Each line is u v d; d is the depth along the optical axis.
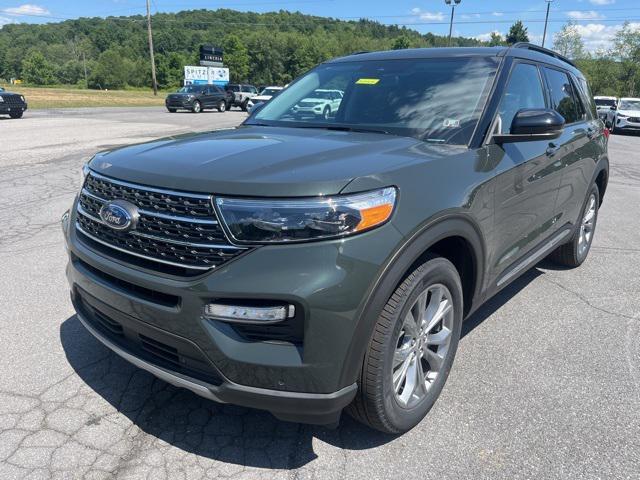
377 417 2.42
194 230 2.16
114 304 2.45
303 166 2.31
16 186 8.27
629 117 23.77
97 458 2.46
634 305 4.35
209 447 2.55
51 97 44.09
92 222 2.62
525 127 2.96
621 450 2.57
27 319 3.83
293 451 2.54
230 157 2.46
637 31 50.78
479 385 3.11
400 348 2.53
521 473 2.41
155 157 2.56
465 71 3.47
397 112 3.34
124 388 3.01
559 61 4.53
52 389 2.98
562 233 4.40
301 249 2.07
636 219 7.43
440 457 2.50
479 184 2.76
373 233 2.16
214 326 2.15
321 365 2.11
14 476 2.32
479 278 2.96
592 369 3.32
